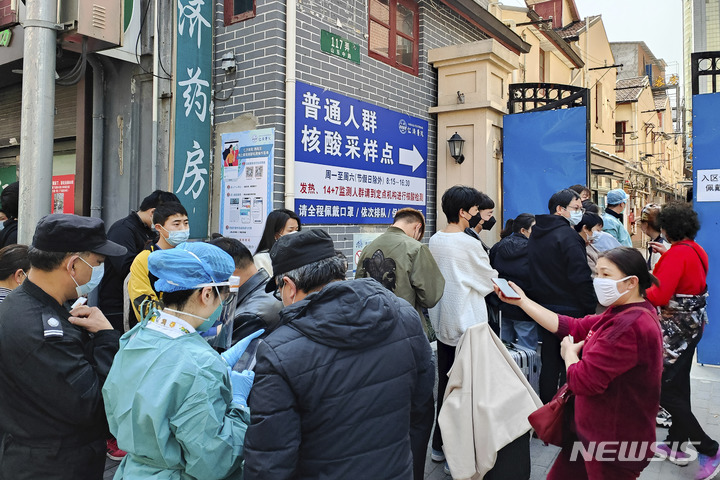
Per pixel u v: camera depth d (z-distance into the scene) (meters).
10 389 1.63
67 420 1.63
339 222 5.14
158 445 1.39
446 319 3.04
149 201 3.56
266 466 1.39
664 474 3.14
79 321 1.75
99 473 1.78
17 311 1.64
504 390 2.55
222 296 1.62
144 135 4.80
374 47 5.65
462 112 6.53
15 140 6.09
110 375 1.53
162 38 4.57
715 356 5.21
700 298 3.16
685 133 20.20
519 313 3.64
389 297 1.63
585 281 3.29
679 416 3.17
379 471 1.50
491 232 6.63
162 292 1.57
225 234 4.76
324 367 1.47
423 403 1.82
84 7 3.60
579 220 3.75
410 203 6.18
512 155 6.72
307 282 1.69
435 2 6.67
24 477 1.63
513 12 10.63
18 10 4.75
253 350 2.09
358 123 5.34
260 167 4.54
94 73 4.96
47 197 3.13
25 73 3.14
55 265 1.69
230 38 4.78
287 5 4.50
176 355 1.46
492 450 2.41
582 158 6.36
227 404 1.57
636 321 1.98
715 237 5.13
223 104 4.82
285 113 4.53
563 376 3.99
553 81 12.62
